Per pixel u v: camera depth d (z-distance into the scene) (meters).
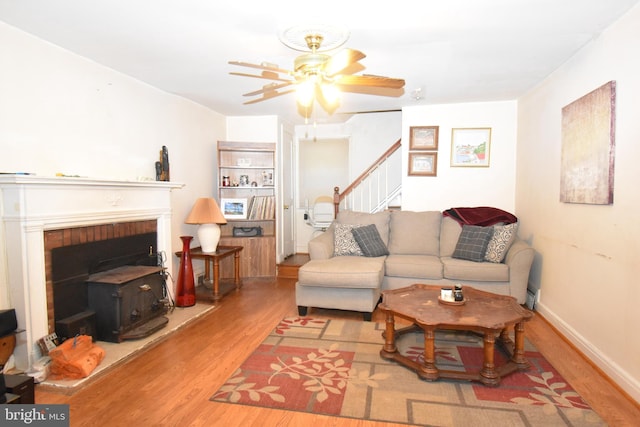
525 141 3.94
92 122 2.98
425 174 4.51
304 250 6.11
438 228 4.21
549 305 3.27
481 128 4.35
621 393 2.11
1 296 2.26
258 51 2.79
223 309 3.66
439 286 2.97
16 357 2.28
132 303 2.84
